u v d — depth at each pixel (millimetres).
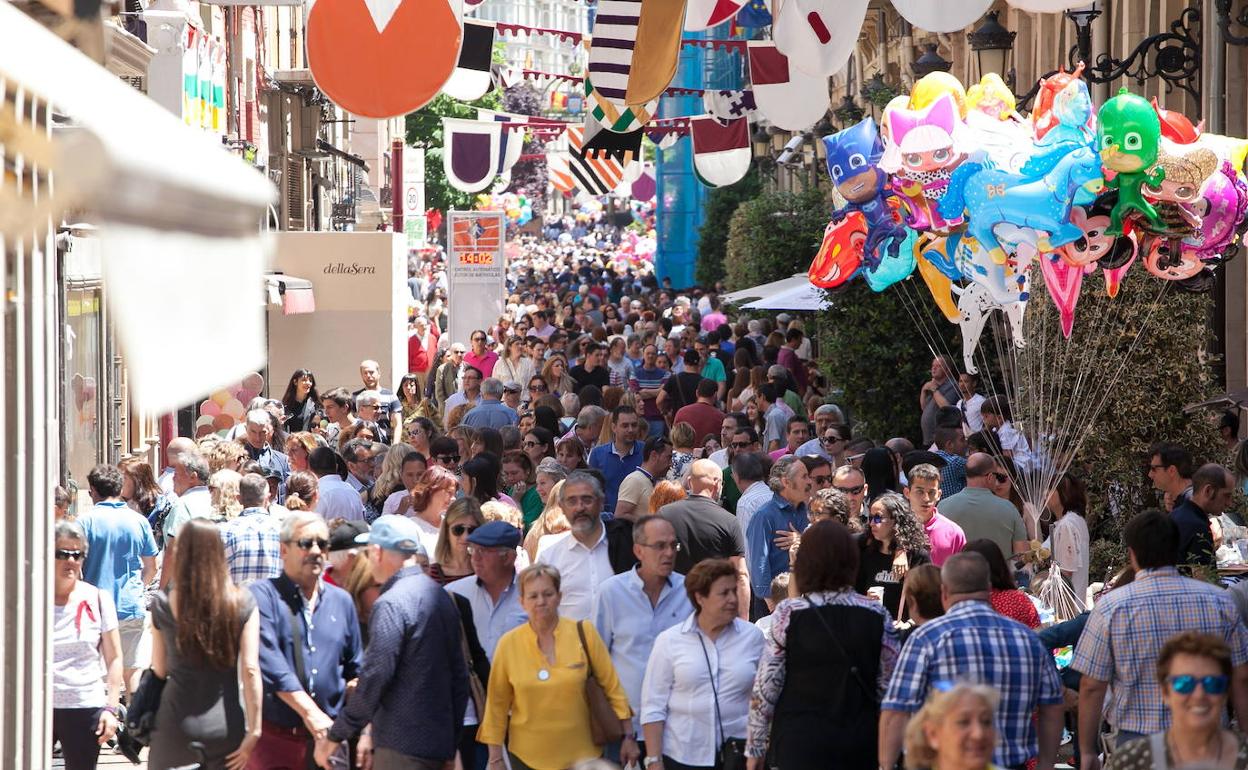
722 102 54312
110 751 25203
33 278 15656
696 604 17375
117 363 40500
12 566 14766
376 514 29094
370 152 120250
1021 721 14680
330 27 24062
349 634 17641
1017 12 61469
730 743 17094
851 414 46719
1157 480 23906
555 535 21719
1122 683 15742
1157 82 45094
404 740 16469
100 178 6164
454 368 58281
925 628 14844
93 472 24250
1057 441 27922
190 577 16094
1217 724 12648
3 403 14453
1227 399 29781
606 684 17156
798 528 24750
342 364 57500
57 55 7523
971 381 38188
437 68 24047
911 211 24453
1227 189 22312
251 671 16266
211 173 7320
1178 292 30266
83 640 19781
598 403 45562
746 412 44344
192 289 7004
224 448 27750
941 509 25281
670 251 134875
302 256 57219
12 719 14773
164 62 39281
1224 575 21875
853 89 89438
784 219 69500
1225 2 30625
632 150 49906
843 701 15617
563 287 132000
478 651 18266
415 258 146000
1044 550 25188
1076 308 29797
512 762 17062
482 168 66812
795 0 24859
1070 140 22922
